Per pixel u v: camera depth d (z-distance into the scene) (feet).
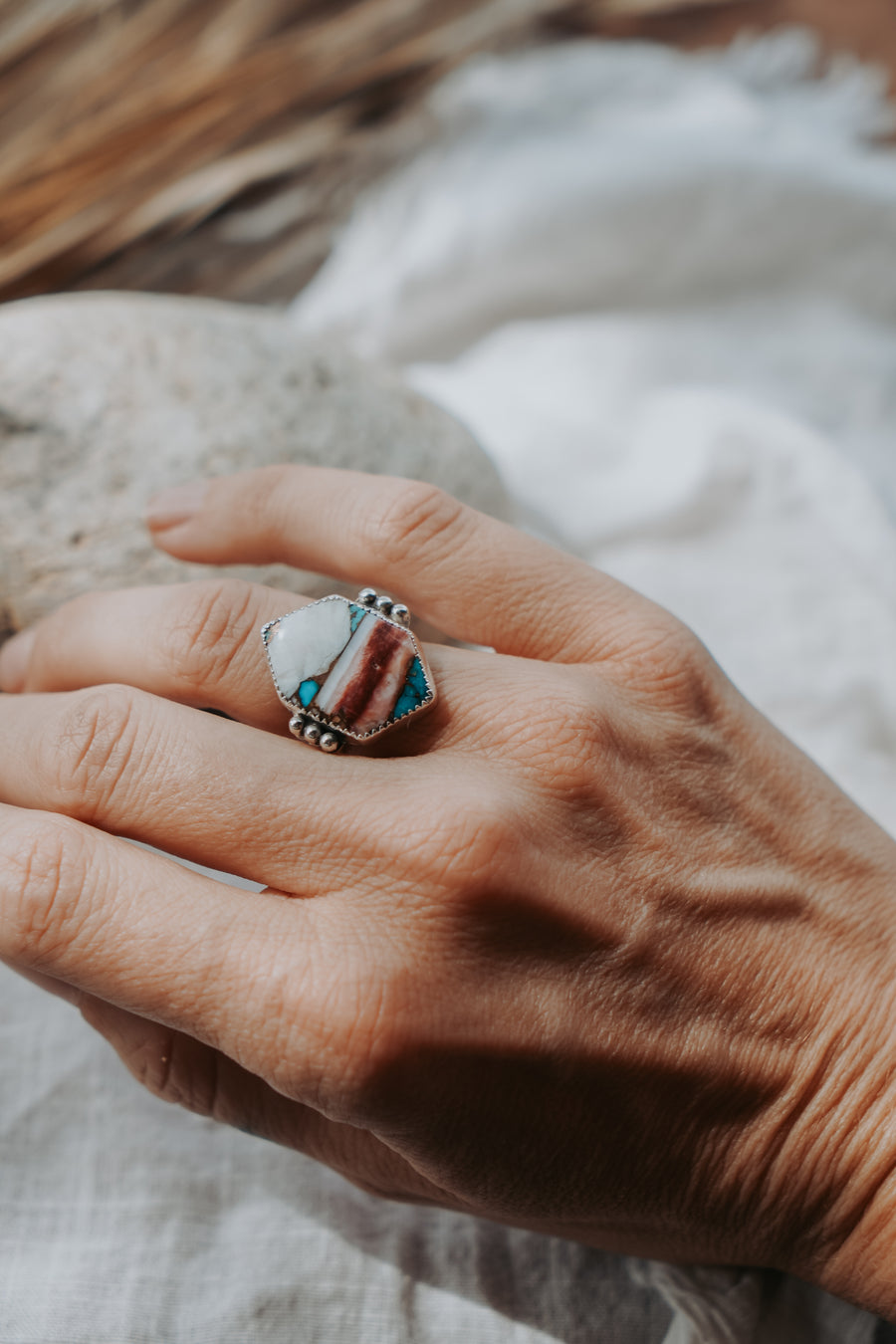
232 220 1.24
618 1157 0.69
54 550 0.81
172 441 0.83
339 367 0.89
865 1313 0.76
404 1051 0.65
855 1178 0.72
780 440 1.05
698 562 1.04
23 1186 0.77
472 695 0.72
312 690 0.70
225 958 0.65
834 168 1.17
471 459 0.90
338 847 0.68
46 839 0.66
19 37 1.16
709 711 0.76
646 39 1.48
